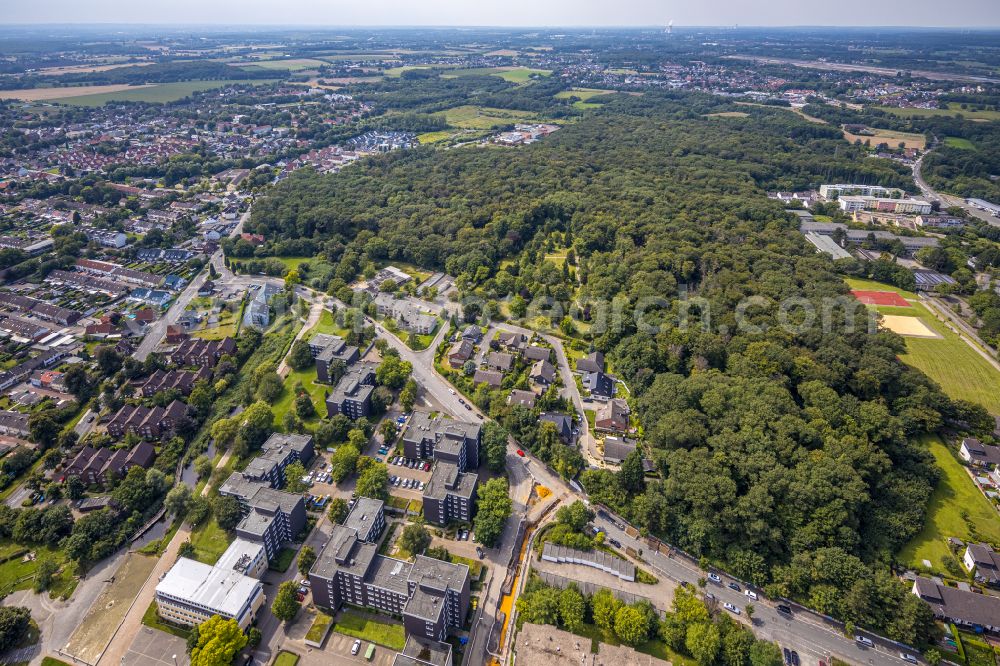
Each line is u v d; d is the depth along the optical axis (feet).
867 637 621.72
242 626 613.52
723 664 584.81
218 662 554.87
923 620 604.49
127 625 627.87
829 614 634.84
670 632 605.73
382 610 646.74
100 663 590.14
